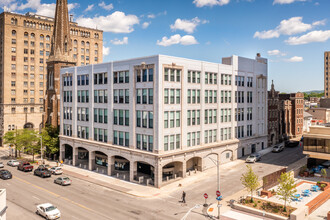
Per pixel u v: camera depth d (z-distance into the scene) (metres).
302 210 28.23
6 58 81.94
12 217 29.17
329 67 151.75
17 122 83.75
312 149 46.91
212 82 50.41
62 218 28.53
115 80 47.22
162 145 41.12
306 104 147.00
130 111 44.50
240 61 57.25
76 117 55.72
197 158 48.94
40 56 88.56
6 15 81.81
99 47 104.94
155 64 40.69
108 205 32.78
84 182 43.84
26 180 44.69
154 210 31.16
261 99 65.12
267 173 46.53
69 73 56.97
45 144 60.75
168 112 42.03
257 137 63.28
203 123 48.41
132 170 43.81
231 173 47.00
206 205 32.53
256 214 29.89
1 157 66.81
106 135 49.38
